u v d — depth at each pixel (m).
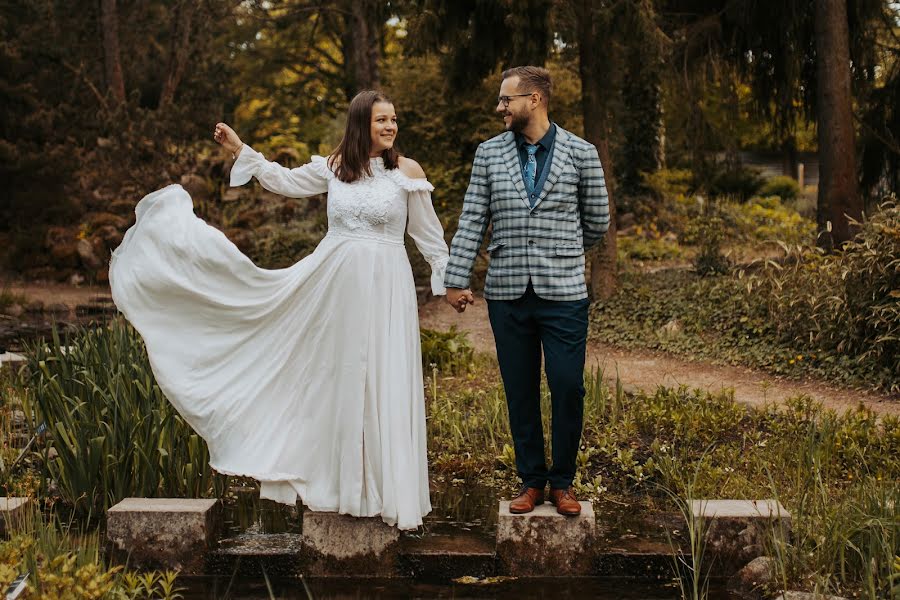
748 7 11.41
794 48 11.42
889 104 11.69
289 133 27.23
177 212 3.85
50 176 15.66
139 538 3.68
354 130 3.74
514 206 3.59
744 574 3.47
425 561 3.66
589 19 10.47
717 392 6.71
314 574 3.67
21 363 6.89
